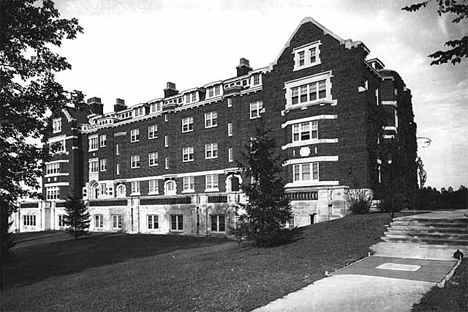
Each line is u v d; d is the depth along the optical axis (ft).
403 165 70.13
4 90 44.68
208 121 119.14
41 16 46.24
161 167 132.46
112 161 150.30
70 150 158.40
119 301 27.81
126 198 122.83
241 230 52.90
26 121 46.62
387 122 90.33
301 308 23.36
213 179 115.96
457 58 24.90
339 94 83.10
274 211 51.31
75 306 27.61
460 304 22.39
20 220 169.58
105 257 64.28
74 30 50.70
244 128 108.17
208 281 32.40
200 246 71.61
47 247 91.91
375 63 94.73
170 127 130.31
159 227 112.57
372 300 24.08
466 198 77.10
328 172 81.82
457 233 43.86
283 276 32.17
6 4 42.80
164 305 25.94
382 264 34.37
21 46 47.42
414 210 68.54
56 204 155.74
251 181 103.19
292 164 86.99
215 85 119.85
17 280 45.83
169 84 141.28
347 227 54.34
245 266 38.17
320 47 86.99
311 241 49.44
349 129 80.79
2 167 45.91
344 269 33.32
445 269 31.35
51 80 49.57
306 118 85.81
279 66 94.84
